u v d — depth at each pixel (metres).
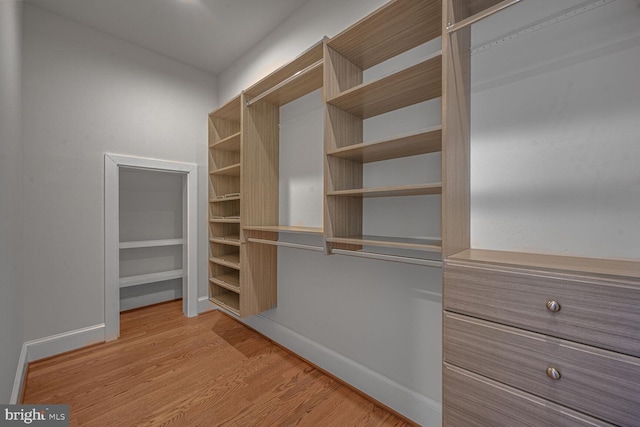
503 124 1.21
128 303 3.22
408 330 1.55
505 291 0.91
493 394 0.93
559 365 0.80
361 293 1.77
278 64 2.37
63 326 2.23
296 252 2.24
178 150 2.90
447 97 1.08
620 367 0.71
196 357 2.17
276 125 2.40
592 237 1.02
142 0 2.07
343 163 1.64
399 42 1.49
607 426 0.73
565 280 0.80
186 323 2.83
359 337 1.78
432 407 1.44
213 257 2.79
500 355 0.91
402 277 1.57
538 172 1.13
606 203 0.99
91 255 2.37
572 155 1.05
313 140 2.13
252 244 2.27
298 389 1.79
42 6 2.12
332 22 1.92
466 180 1.24
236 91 2.89
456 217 1.15
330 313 1.97
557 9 1.09
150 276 3.15
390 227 1.63
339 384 1.85
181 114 2.92
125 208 3.21
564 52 1.07
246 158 2.21
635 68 0.94
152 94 2.72
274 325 2.42
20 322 1.88
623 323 0.71
